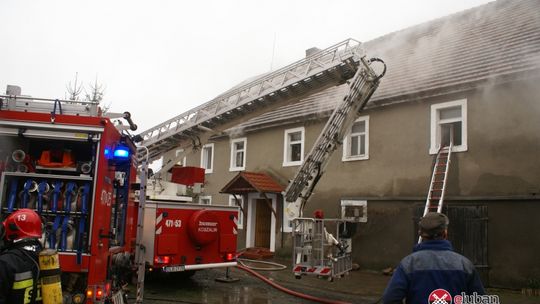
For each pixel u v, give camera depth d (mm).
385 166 12945
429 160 11914
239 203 16312
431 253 3049
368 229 13008
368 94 9578
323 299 8461
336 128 9414
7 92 5164
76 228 4844
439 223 3121
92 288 4723
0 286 2848
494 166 10578
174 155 12133
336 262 8758
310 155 9438
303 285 10148
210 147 20297
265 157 17062
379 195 12930
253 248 15797
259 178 15742
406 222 12156
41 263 3164
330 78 9742
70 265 4707
